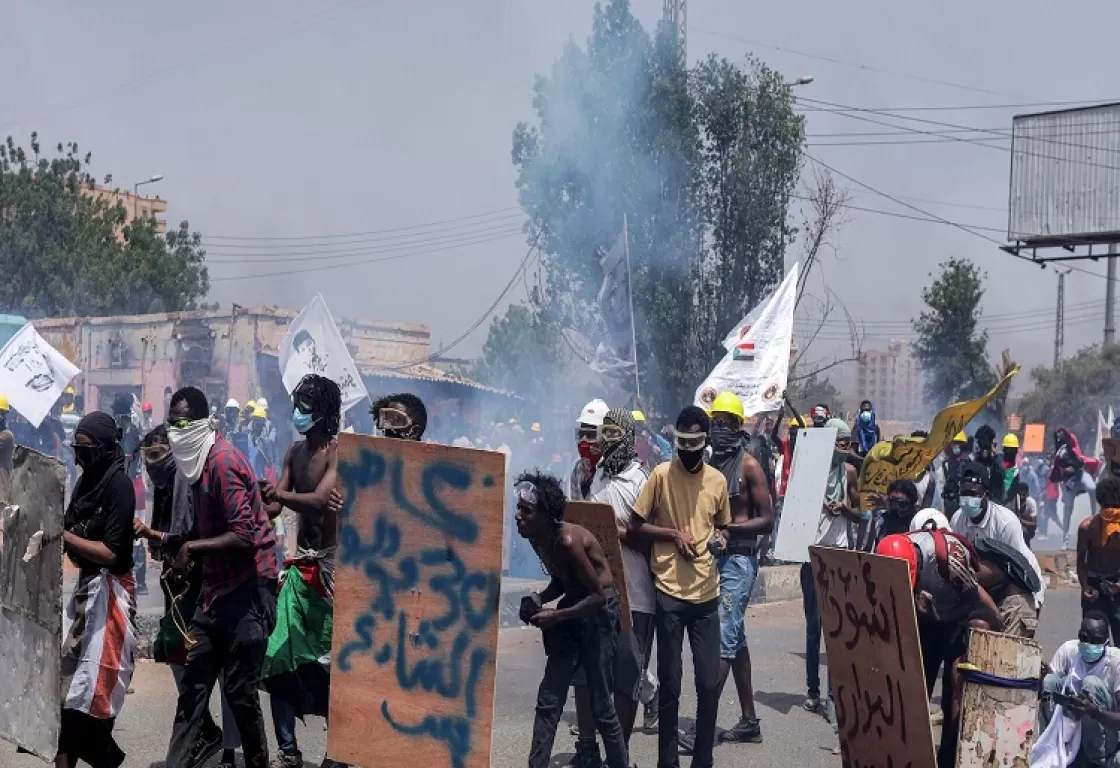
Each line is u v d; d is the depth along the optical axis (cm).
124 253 4522
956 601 652
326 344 1130
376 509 548
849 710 573
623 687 651
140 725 751
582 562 573
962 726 552
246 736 586
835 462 955
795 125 2658
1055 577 1722
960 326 3709
